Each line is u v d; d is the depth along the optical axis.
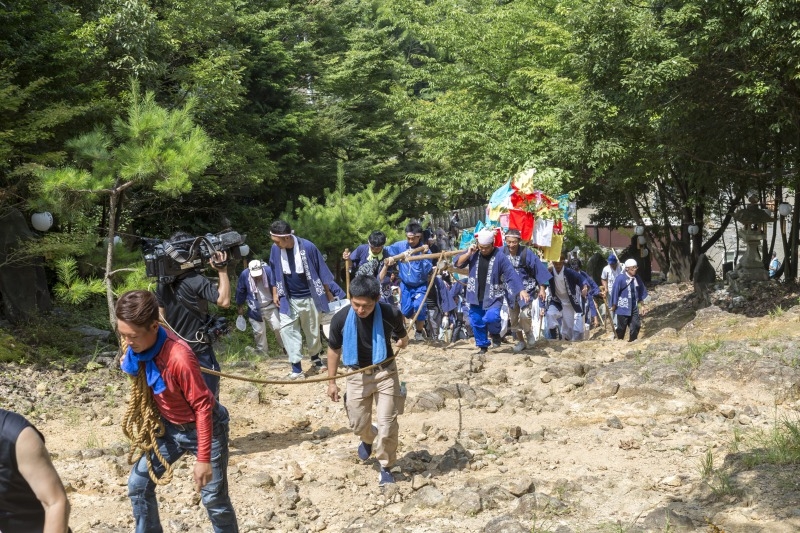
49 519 3.07
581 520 5.64
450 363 10.66
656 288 27.39
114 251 12.08
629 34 16.03
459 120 26.20
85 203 11.32
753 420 7.68
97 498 6.25
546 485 6.30
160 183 11.02
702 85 16.44
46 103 13.34
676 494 6.01
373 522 5.69
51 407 8.73
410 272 11.84
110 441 7.66
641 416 8.04
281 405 9.05
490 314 11.17
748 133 18.69
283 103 29.58
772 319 12.48
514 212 12.90
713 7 14.62
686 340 11.76
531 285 11.78
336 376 6.18
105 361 10.98
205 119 21.95
